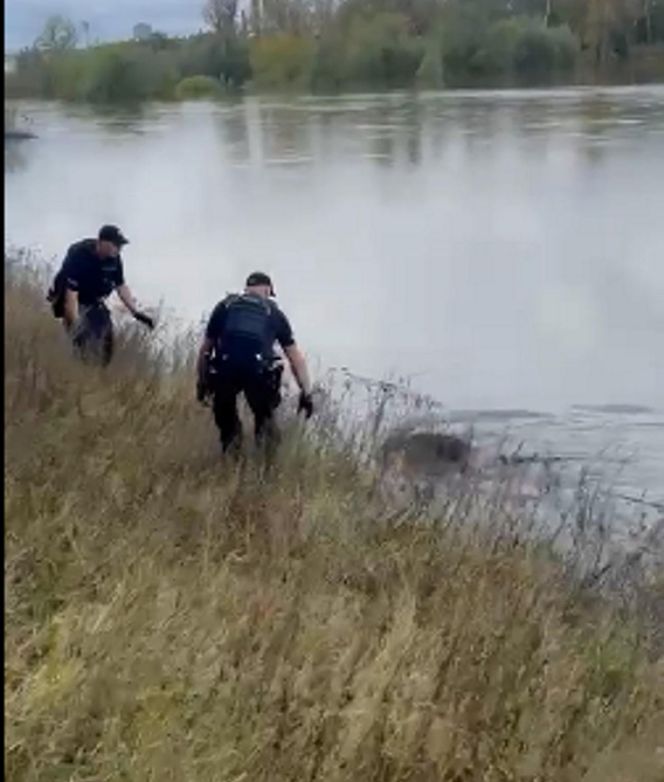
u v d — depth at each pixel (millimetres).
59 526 6422
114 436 8430
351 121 64250
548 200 33938
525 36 94188
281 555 7059
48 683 4922
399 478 9562
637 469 11297
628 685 6434
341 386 14477
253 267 24656
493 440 12227
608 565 8055
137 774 4586
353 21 96688
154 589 6016
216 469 8422
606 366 16094
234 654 5586
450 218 31422
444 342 17609
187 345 12531
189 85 92438
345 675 5484
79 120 72562
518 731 5504
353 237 28703
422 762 5094
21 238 28297
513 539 8000
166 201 36406
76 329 10695
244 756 4836
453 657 5836
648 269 23766
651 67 94875
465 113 67125
